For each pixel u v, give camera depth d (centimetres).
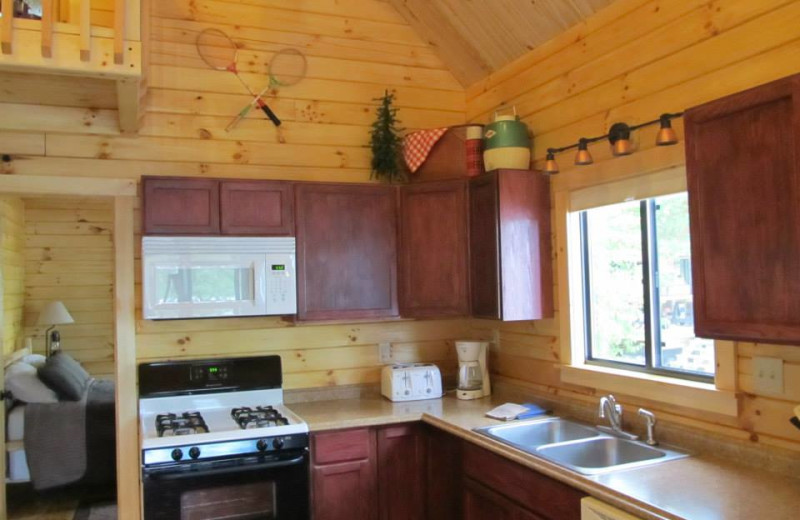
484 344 363
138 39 246
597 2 286
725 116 187
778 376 210
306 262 328
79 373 516
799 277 168
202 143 339
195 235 307
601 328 302
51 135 314
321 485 301
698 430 240
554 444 254
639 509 186
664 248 265
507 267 312
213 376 332
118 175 324
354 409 331
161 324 330
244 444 283
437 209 343
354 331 369
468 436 278
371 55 377
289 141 357
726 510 179
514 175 315
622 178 276
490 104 373
